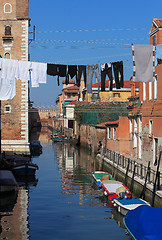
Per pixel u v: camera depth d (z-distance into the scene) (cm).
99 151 4319
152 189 1878
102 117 4459
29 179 2781
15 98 3828
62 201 2036
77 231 1506
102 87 1814
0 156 3016
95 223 1622
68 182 2647
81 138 5944
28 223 1611
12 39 3850
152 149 2472
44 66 1742
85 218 1702
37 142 5106
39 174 3033
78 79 1792
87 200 2064
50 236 1444
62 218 1695
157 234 1199
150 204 1866
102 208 1883
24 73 1730
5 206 1914
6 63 1712
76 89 9444
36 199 2086
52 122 12169
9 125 3844
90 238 1422
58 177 2877
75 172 3153
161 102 2306
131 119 3138
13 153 3500
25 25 3853
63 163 3778
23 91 3831
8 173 2298
